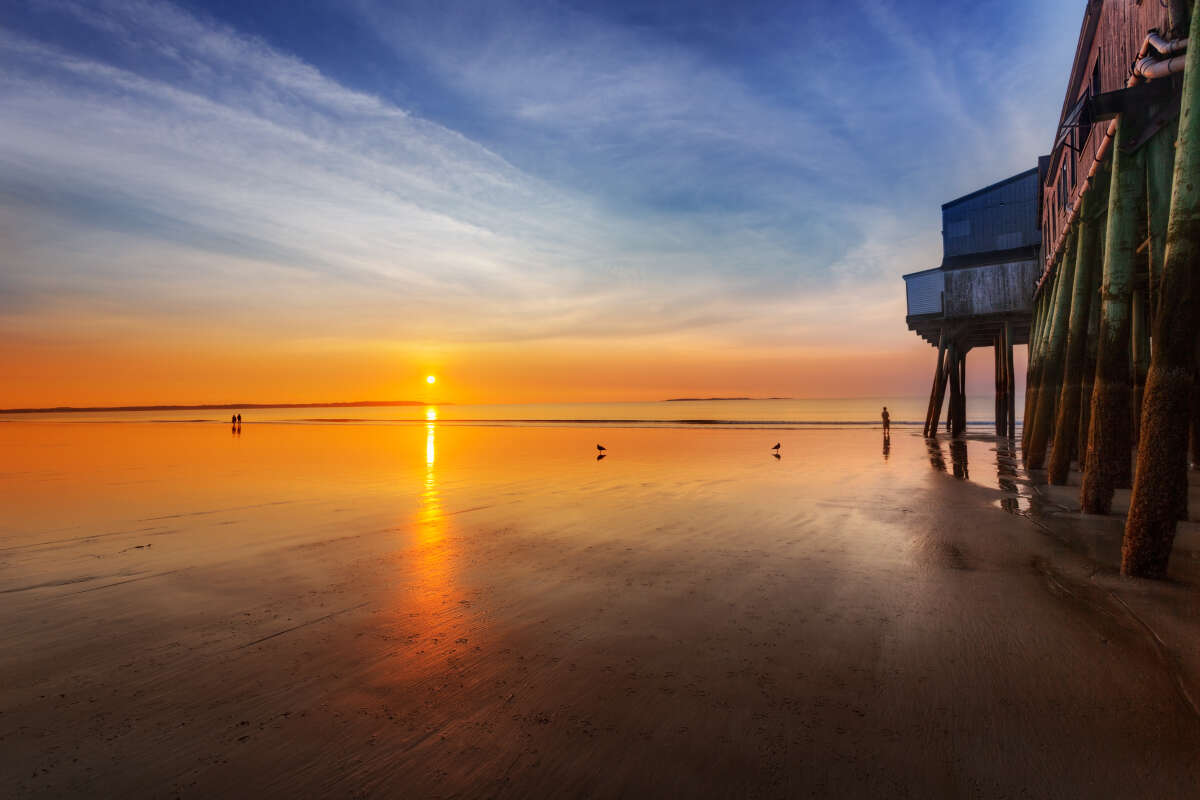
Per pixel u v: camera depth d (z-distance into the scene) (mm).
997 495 11070
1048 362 14164
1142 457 5805
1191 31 5406
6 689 3848
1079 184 11930
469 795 2779
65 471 17203
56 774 2932
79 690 3830
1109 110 7395
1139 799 2670
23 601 5621
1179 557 6254
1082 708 3443
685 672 4031
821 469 16281
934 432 28953
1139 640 4348
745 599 5535
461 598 5656
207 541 8125
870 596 5547
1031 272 23562
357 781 2889
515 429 46281
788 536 8125
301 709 3582
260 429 48562
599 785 2840
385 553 7414
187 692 3801
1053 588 5605
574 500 11453
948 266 26578
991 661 4090
